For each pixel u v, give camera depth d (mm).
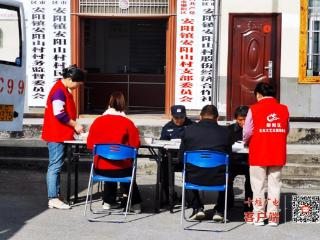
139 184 9500
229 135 7109
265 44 12266
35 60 12219
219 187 6938
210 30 12055
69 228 6840
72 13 12195
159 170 7582
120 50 16047
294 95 12266
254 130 7008
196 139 7035
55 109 7621
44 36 12211
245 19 12242
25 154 10625
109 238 6445
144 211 7766
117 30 16047
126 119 7410
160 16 12164
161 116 12938
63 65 12242
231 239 6484
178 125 8633
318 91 12234
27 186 9172
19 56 9148
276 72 12242
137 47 15969
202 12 12047
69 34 12219
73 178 9828
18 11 9109
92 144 7348
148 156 7645
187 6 12062
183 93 12180
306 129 11055
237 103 12312
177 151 7555
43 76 12242
